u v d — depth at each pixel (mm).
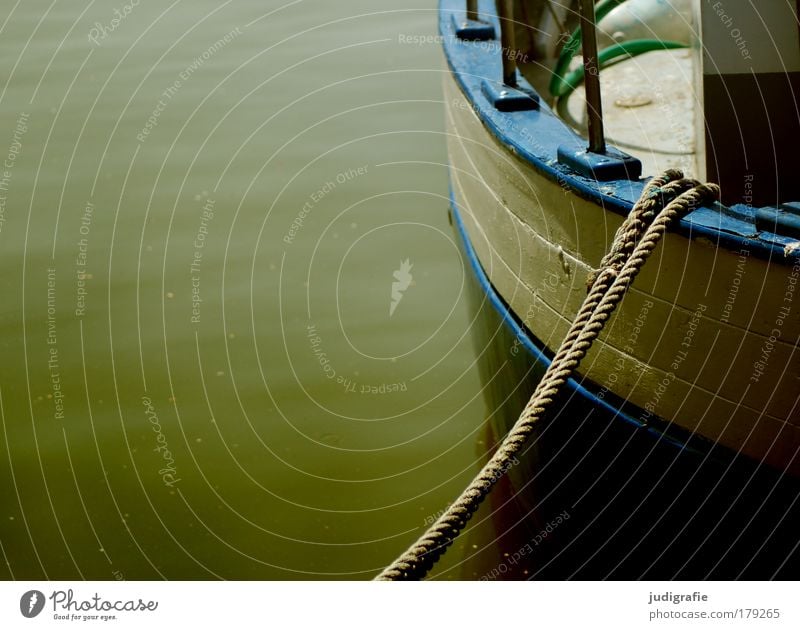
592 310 2494
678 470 2691
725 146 2730
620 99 3979
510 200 3092
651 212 2455
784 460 2439
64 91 6012
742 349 2400
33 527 3428
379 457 3607
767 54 2635
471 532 3383
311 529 3383
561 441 3053
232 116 5680
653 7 4211
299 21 6941
